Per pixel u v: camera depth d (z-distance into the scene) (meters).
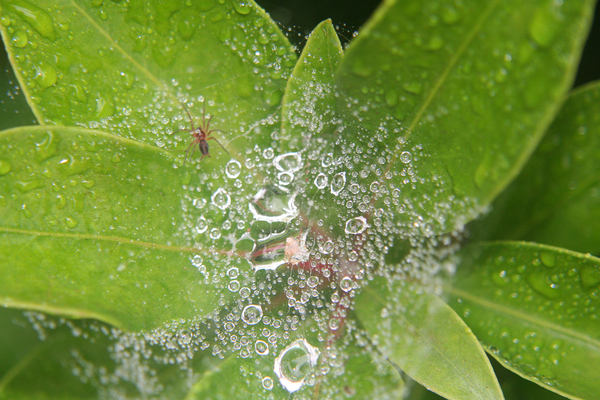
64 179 0.20
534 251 0.21
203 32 0.21
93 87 0.21
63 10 0.20
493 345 0.20
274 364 0.21
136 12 0.21
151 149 0.20
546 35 0.19
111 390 0.20
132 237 0.20
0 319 0.21
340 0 0.22
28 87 0.20
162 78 0.21
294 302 0.21
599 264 0.20
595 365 0.20
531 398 0.21
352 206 0.21
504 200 0.21
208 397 0.20
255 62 0.21
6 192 0.20
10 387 0.20
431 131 0.20
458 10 0.19
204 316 0.21
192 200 0.21
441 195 0.20
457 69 0.19
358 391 0.20
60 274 0.20
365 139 0.21
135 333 0.20
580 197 0.21
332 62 0.21
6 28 0.20
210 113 0.21
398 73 0.20
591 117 0.21
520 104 0.19
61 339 0.20
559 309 0.20
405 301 0.21
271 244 0.21
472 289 0.21
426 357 0.20
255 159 0.21
